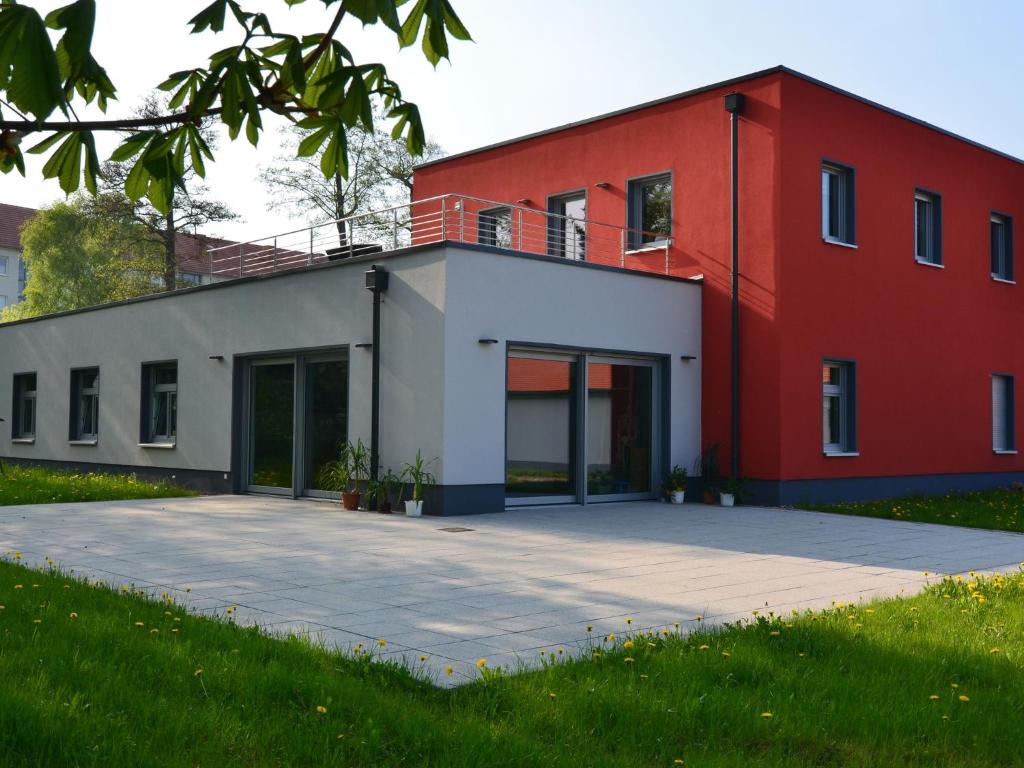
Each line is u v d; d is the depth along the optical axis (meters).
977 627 6.22
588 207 18.00
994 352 19.95
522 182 19.17
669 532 11.67
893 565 9.34
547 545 10.32
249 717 4.08
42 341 22.48
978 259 19.62
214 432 17.05
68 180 1.97
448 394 13.09
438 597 7.29
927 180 18.38
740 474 15.66
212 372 17.14
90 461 20.56
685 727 4.17
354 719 4.12
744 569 8.88
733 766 3.73
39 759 3.44
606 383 15.34
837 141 16.36
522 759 3.69
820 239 15.98
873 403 17.02
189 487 17.61
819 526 12.60
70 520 12.16
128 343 19.45
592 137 17.97
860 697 4.64
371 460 13.83
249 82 1.96
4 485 16.17
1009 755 3.97
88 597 6.53
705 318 16.25
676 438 15.93
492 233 19.70
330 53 2.07
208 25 1.87
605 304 15.02
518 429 14.16
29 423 23.48
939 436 18.45
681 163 16.59
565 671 4.93
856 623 6.20
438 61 1.98
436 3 1.93
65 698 4.13
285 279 15.73
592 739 4.01
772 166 15.32
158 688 4.42
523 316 13.98
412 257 13.59
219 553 9.45
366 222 31.97
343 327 14.66
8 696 3.92
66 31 1.61
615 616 6.65
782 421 15.22
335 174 2.17
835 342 16.23
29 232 44.19
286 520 12.44
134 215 35.41
